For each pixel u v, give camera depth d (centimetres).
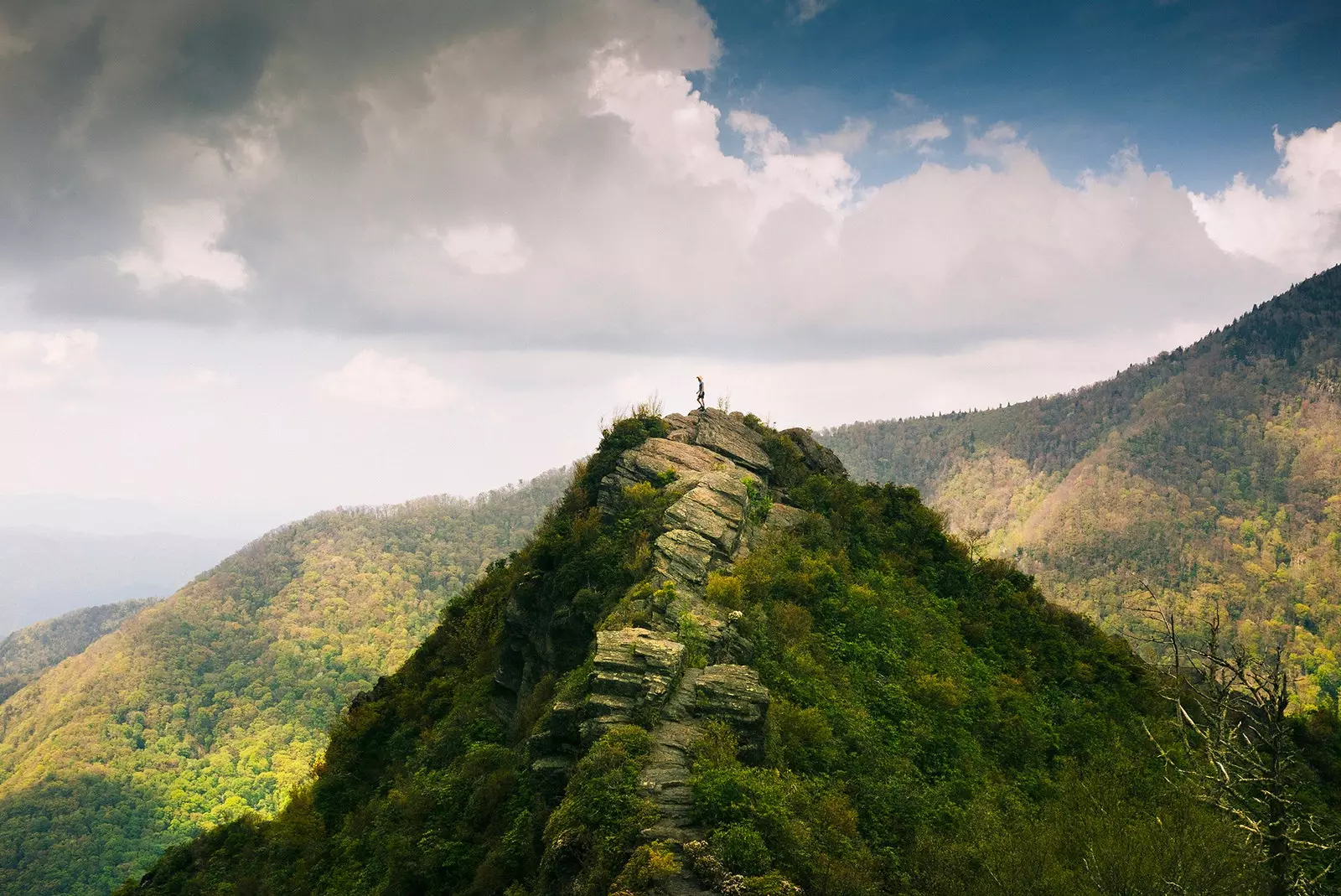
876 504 5084
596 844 1831
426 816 2955
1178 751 3394
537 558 4066
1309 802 3391
